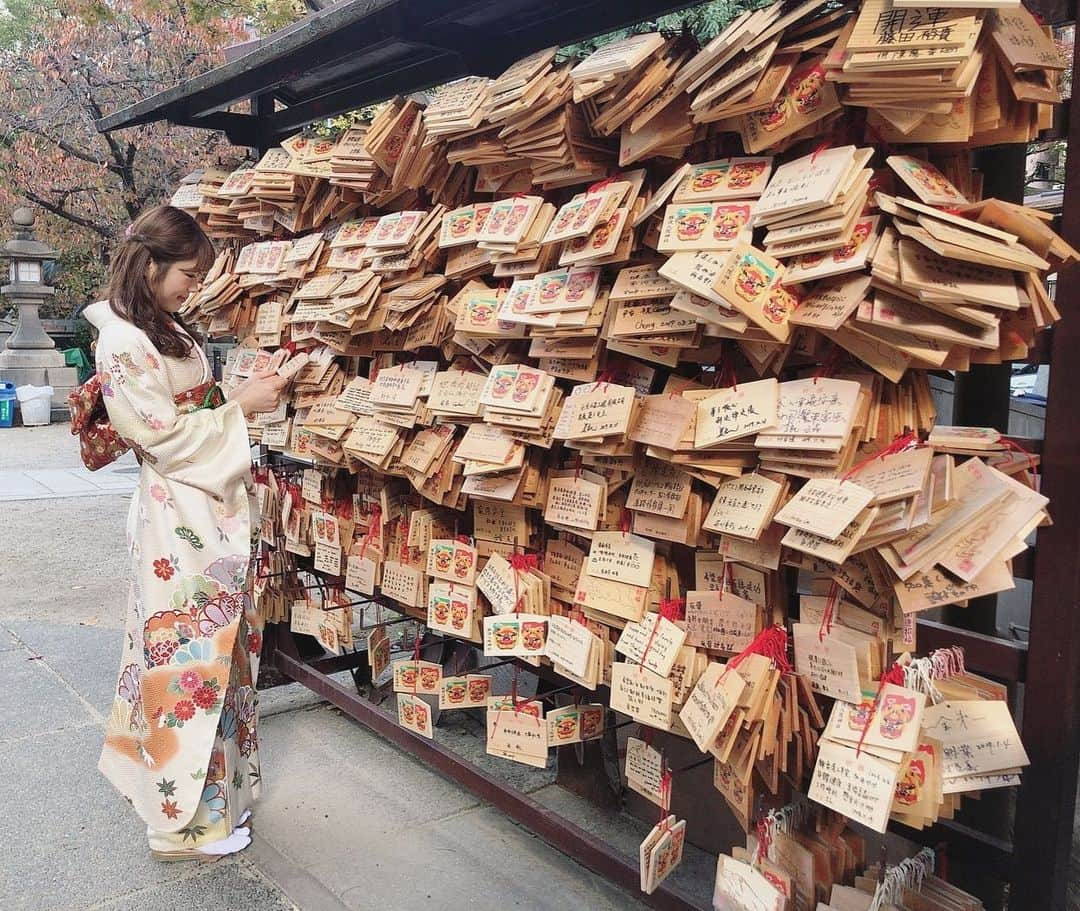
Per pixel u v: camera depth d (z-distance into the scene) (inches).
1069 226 54.8
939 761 53.0
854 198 50.1
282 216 105.5
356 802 98.5
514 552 82.8
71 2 396.2
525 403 71.9
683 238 57.1
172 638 81.1
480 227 76.9
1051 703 56.7
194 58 444.1
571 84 65.2
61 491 289.7
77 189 497.7
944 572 51.3
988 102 50.3
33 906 79.3
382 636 106.4
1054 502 55.8
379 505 100.2
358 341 94.5
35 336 491.8
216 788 86.3
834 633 57.6
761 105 54.4
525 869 86.3
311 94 129.7
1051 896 58.2
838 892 59.1
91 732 114.9
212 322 117.4
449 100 73.9
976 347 52.0
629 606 69.0
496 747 84.1
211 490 81.1
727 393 59.3
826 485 52.9
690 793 90.7
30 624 159.3
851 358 58.1
